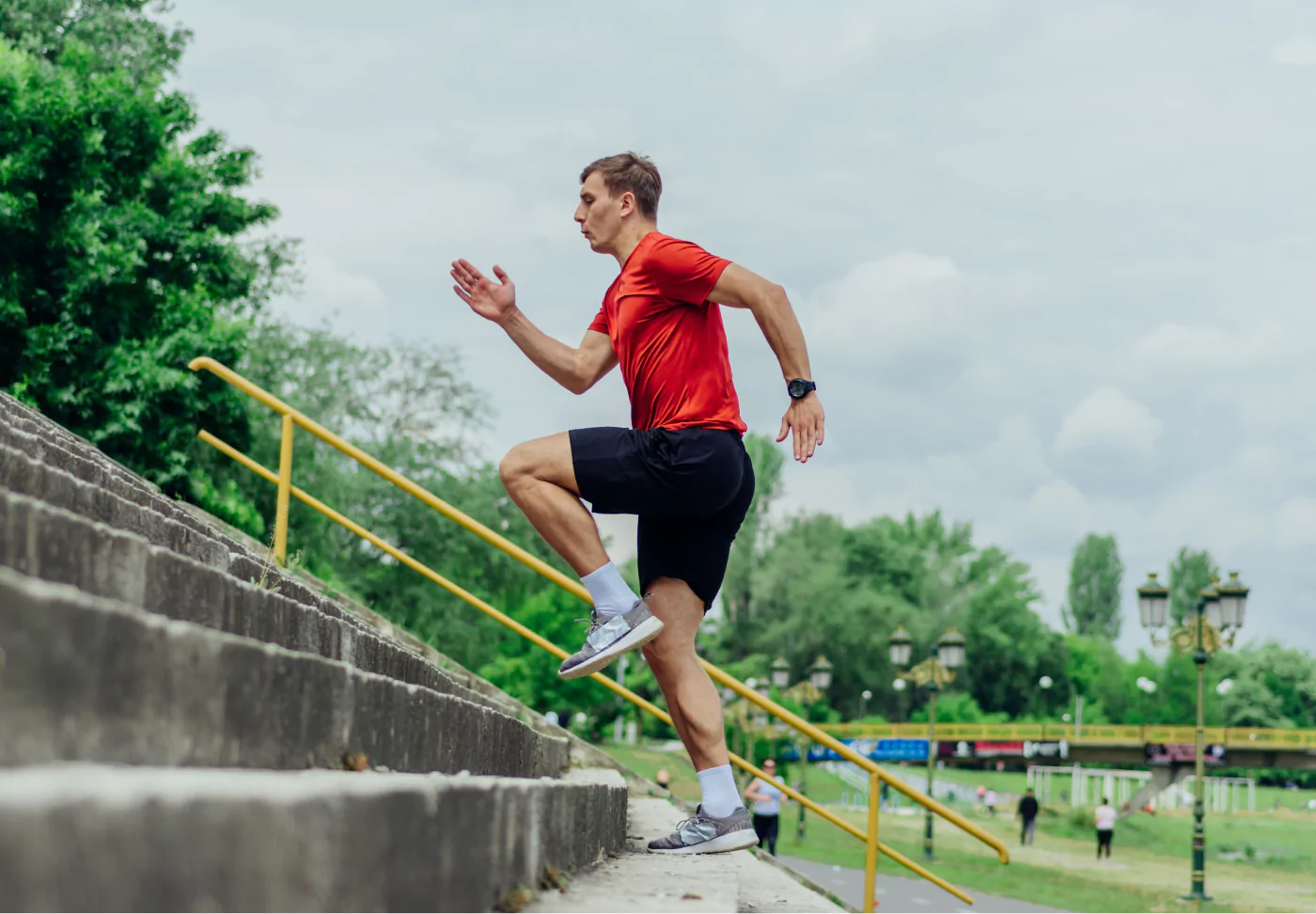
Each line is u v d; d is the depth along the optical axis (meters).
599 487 3.83
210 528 5.25
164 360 18.39
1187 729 56.12
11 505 1.66
